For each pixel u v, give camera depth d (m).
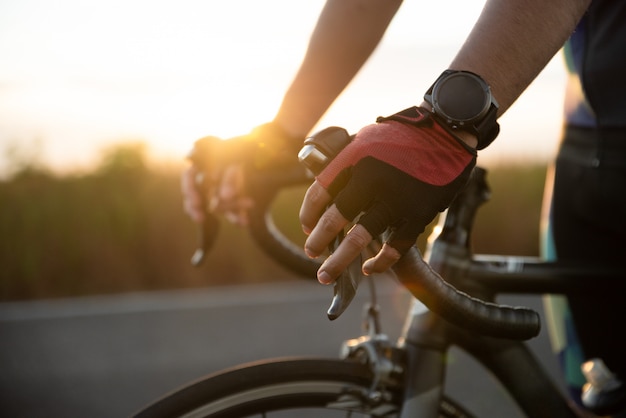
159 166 5.61
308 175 1.26
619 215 1.22
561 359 1.43
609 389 1.26
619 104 1.19
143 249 5.43
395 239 0.80
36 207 5.30
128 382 3.45
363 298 4.62
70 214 5.36
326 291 5.07
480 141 0.84
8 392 3.34
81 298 5.18
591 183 1.25
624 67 1.16
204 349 3.88
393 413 1.14
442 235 1.20
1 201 5.29
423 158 0.81
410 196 0.80
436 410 1.11
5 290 5.20
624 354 1.31
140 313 4.61
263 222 1.29
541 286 1.23
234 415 1.10
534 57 0.84
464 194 1.17
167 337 4.09
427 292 0.87
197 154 1.26
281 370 1.11
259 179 1.26
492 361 1.19
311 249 0.82
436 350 1.13
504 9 0.85
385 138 0.81
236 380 1.10
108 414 3.12
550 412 1.19
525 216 5.93
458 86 0.83
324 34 1.17
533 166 6.04
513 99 0.86
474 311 0.88
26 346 3.99
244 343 3.96
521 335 0.91
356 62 1.17
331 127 0.85
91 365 3.68
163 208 5.47
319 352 3.83
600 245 1.27
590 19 1.19
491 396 2.93
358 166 0.81
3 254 5.24
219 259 5.46
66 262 5.32
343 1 1.16
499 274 1.21
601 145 1.22
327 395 1.13
